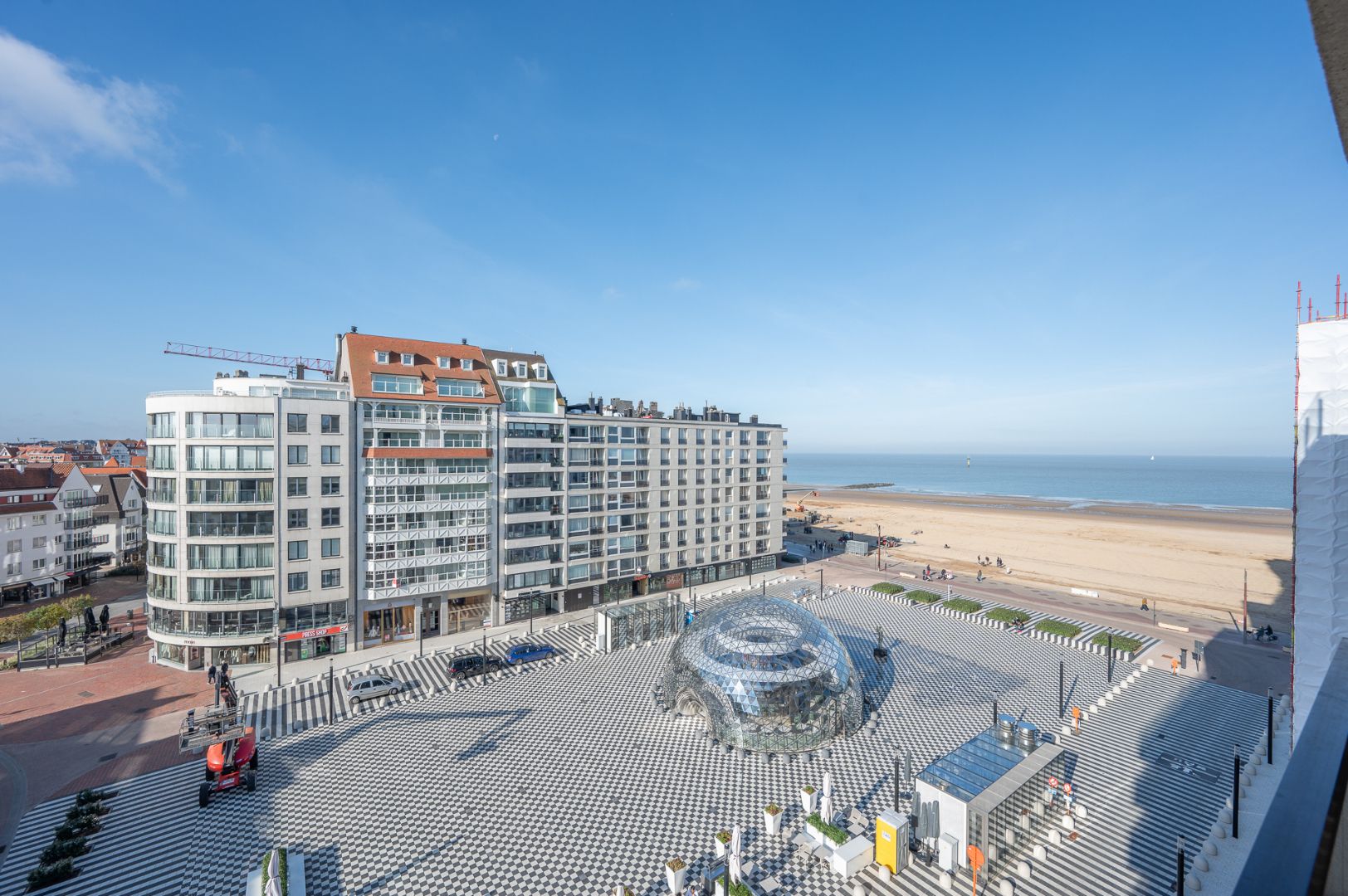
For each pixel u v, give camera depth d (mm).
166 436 56094
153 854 31750
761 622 47750
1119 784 37156
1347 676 7473
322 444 59531
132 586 86562
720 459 90875
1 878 30344
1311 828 4727
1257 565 103250
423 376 66938
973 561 106625
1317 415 38656
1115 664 57188
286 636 57531
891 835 30453
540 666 58094
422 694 51750
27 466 84312
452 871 30609
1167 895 28812
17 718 47250
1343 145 6559
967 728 44875
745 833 33406
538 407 75875
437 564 64375
